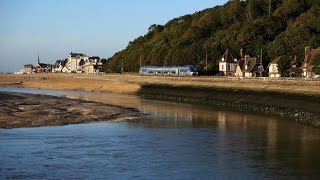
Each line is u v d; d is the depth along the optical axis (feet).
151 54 542.57
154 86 355.56
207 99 263.70
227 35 462.19
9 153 102.94
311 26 385.70
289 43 369.71
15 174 84.23
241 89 254.88
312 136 128.47
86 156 100.73
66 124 151.64
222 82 294.05
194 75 390.42
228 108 219.20
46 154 102.37
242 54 415.23
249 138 125.70
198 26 538.06
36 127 143.02
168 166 91.40
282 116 180.34
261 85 250.78
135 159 97.91
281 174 84.79
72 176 83.25
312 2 450.30
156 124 156.46
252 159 97.81
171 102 264.31
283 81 234.79
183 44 504.02
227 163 93.97
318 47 335.26
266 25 441.68
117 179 81.41
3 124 145.48
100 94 353.92
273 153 104.27
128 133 134.92
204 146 113.50
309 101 185.47
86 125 151.02
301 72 317.83
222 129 143.84
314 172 86.28
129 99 291.99
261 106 210.38
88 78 510.99
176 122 162.40
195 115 186.39
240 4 529.86
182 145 115.03
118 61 646.33
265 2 507.71
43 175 83.76
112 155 101.96
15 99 231.50
